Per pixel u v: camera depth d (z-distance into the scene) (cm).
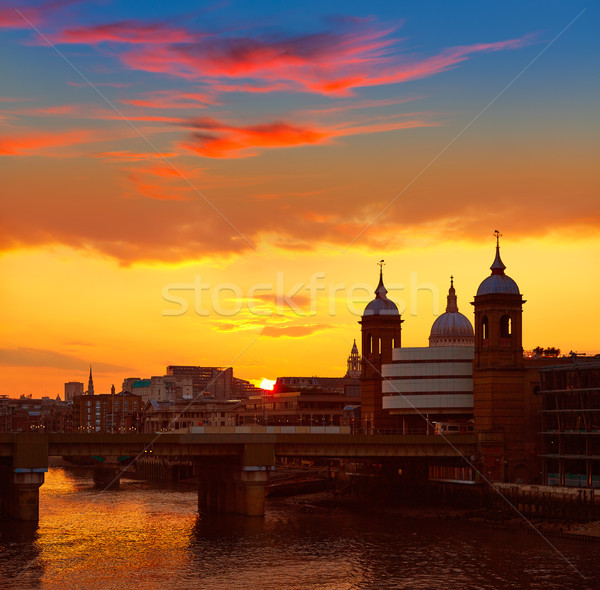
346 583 12756
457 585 12588
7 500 19012
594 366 18075
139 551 14912
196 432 19662
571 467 18888
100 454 18238
